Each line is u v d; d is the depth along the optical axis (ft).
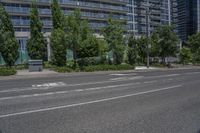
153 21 341.21
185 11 345.72
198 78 71.67
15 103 31.58
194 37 222.89
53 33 118.11
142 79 68.08
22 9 214.28
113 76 79.05
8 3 208.44
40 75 83.46
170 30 167.32
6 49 115.03
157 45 168.04
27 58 153.99
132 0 320.91
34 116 24.76
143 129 20.58
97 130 20.22
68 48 111.34
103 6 267.18
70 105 30.40
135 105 30.91
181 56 212.84
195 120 23.77
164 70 118.83
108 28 124.47
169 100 34.88
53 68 111.24
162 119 24.03
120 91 43.75
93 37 123.54
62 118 23.99
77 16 109.29
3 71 81.71
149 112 27.04
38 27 128.36
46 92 41.75
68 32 108.06
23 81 63.31
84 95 38.65
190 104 31.94
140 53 172.65
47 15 223.71
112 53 131.23
